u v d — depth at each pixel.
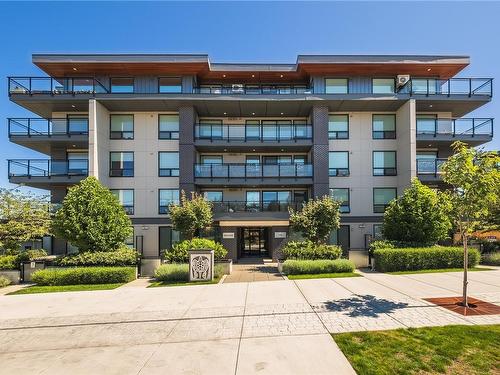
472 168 7.82
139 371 5.01
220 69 22.17
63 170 20.52
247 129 21.53
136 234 21.41
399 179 21.80
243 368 5.00
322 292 10.07
